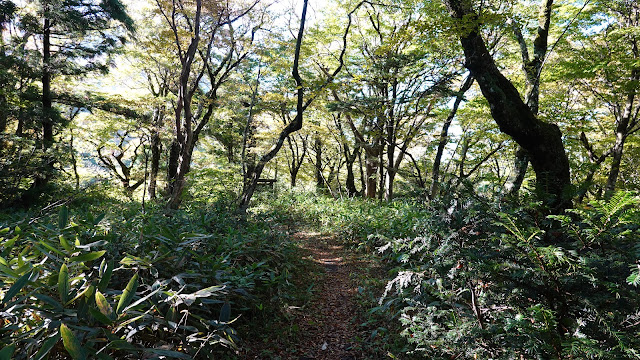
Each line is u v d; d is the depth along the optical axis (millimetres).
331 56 16000
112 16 12758
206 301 2732
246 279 3803
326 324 4383
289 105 13867
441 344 2818
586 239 2201
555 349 2105
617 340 2010
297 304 4844
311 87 9766
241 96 13297
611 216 2059
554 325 2076
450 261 2639
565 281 2143
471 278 2619
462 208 2756
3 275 2145
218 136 19984
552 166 6301
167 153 20578
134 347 1947
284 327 4152
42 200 10023
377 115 11828
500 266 2346
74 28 12945
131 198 14078
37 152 10633
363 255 7367
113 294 2461
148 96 14266
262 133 16922
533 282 2377
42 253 2676
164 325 2467
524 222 2561
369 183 19094
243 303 4047
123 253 3332
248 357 3490
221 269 3756
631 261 2096
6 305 2043
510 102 6398
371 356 3551
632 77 11711
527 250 2273
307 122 17062
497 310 2572
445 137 12633
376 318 4305
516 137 6430
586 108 13367
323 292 5461
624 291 2053
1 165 9406
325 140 18922
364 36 15664
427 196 3221
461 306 2854
